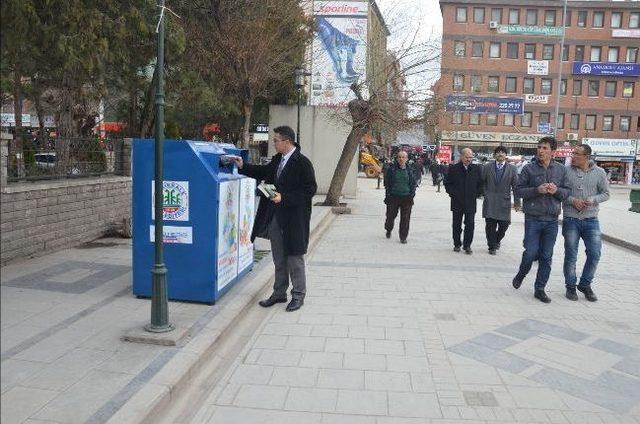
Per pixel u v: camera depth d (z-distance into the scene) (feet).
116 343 15.76
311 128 74.43
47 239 26.71
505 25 182.29
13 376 13.42
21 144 25.91
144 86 43.57
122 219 32.40
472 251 35.63
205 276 19.69
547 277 23.47
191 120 70.13
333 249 35.17
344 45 81.66
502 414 13.30
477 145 186.39
